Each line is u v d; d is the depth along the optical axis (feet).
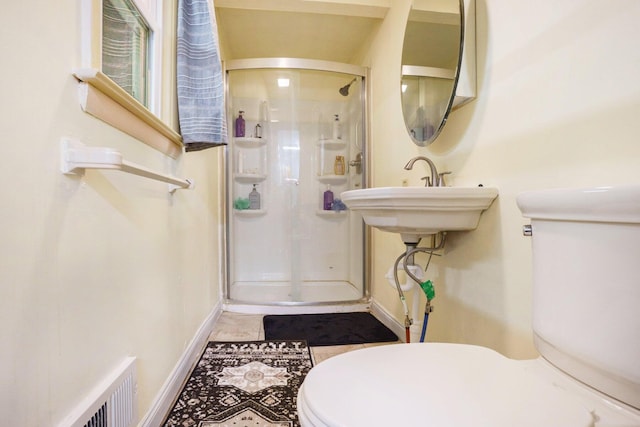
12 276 1.60
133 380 2.86
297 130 9.52
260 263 9.57
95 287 2.34
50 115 1.86
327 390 1.82
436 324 4.47
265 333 6.19
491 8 3.28
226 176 8.04
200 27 4.36
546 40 2.61
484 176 3.43
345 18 7.32
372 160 7.84
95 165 2.01
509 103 3.04
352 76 8.22
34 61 1.74
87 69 2.08
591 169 2.24
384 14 6.77
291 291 8.67
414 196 3.25
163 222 3.76
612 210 1.63
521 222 2.90
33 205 1.73
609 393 1.70
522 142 2.88
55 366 1.90
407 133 5.65
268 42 8.43
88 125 2.25
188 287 4.84
